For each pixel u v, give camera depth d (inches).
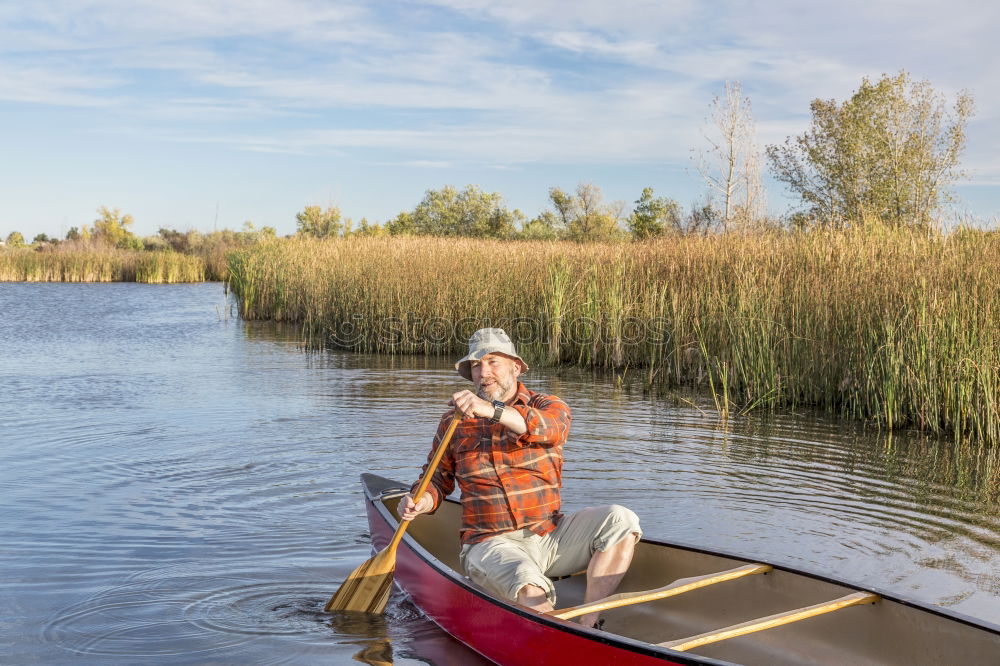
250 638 152.9
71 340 649.6
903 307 349.7
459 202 2224.4
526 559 152.6
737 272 448.8
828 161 1009.5
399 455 283.3
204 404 376.5
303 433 316.2
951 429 331.3
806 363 391.9
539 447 162.1
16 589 170.9
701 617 158.6
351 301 611.8
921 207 888.9
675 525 216.2
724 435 324.2
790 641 145.6
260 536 204.1
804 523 218.7
